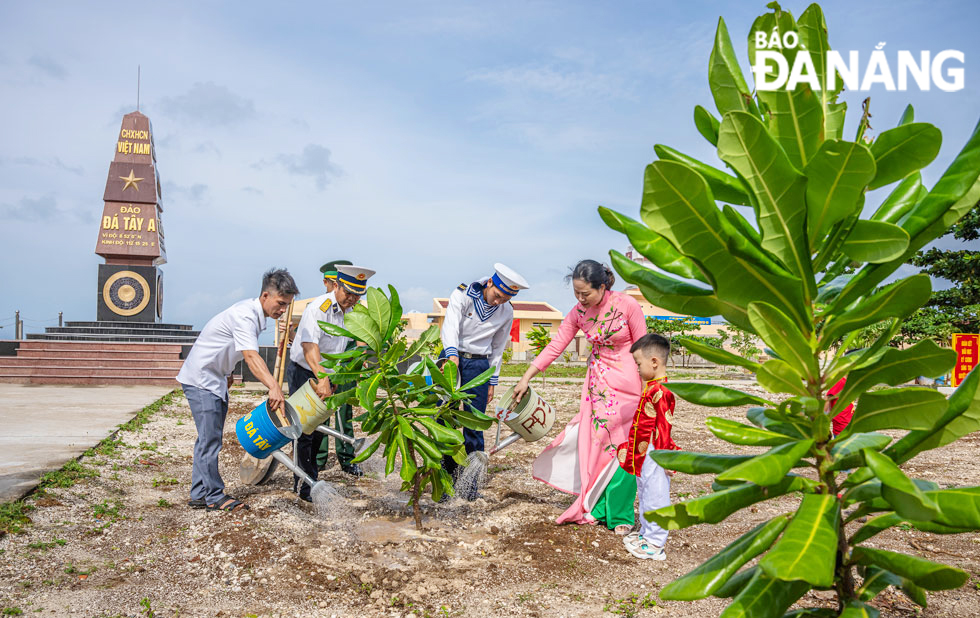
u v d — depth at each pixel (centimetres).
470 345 571
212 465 506
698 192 129
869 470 144
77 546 414
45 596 339
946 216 141
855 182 127
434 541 451
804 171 138
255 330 499
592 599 359
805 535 131
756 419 171
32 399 1164
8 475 549
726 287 146
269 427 480
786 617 161
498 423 527
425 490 530
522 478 648
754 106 157
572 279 491
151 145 2075
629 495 482
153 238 2023
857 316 142
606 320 493
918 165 136
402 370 1549
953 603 346
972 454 807
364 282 558
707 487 629
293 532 459
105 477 583
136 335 1898
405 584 372
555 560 416
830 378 150
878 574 158
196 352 503
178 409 1089
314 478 561
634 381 488
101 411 1005
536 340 1453
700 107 164
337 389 509
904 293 134
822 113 142
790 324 139
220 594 355
